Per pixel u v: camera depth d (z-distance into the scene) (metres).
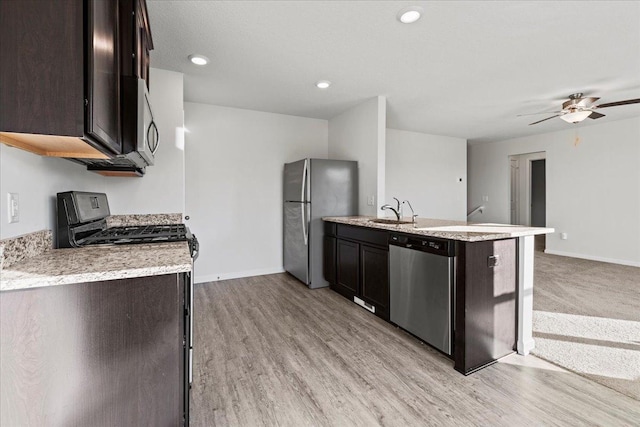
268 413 1.59
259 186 4.25
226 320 2.76
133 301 1.08
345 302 3.25
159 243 1.70
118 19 1.35
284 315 2.89
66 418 1.01
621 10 1.98
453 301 2.05
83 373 1.03
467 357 1.94
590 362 2.07
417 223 2.89
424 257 2.26
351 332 2.54
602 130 5.11
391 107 4.14
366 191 3.84
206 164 3.92
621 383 1.84
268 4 1.93
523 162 6.54
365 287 3.03
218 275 4.02
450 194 6.14
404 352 2.22
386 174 5.48
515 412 1.60
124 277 1.06
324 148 4.69
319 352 2.21
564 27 2.19
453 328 2.05
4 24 0.92
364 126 3.87
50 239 1.49
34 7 0.94
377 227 2.80
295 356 2.16
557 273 4.32
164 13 2.02
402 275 2.49
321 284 3.77
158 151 2.83
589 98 3.27
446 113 4.45
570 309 2.97
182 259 1.25
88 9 0.99
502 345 2.13
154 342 1.11
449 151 6.13
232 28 2.20
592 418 1.55
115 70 1.30
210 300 3.28
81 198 1.74
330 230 3.67
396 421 1.54
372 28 2.20
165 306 1.12
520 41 2.39
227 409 1.62
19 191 1.25
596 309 2.97
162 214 2.82
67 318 1.01
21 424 0.97
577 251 5.44
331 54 2.60
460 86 3.35
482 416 1.57
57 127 0.96
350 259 3.28
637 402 1.67
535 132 5.77
